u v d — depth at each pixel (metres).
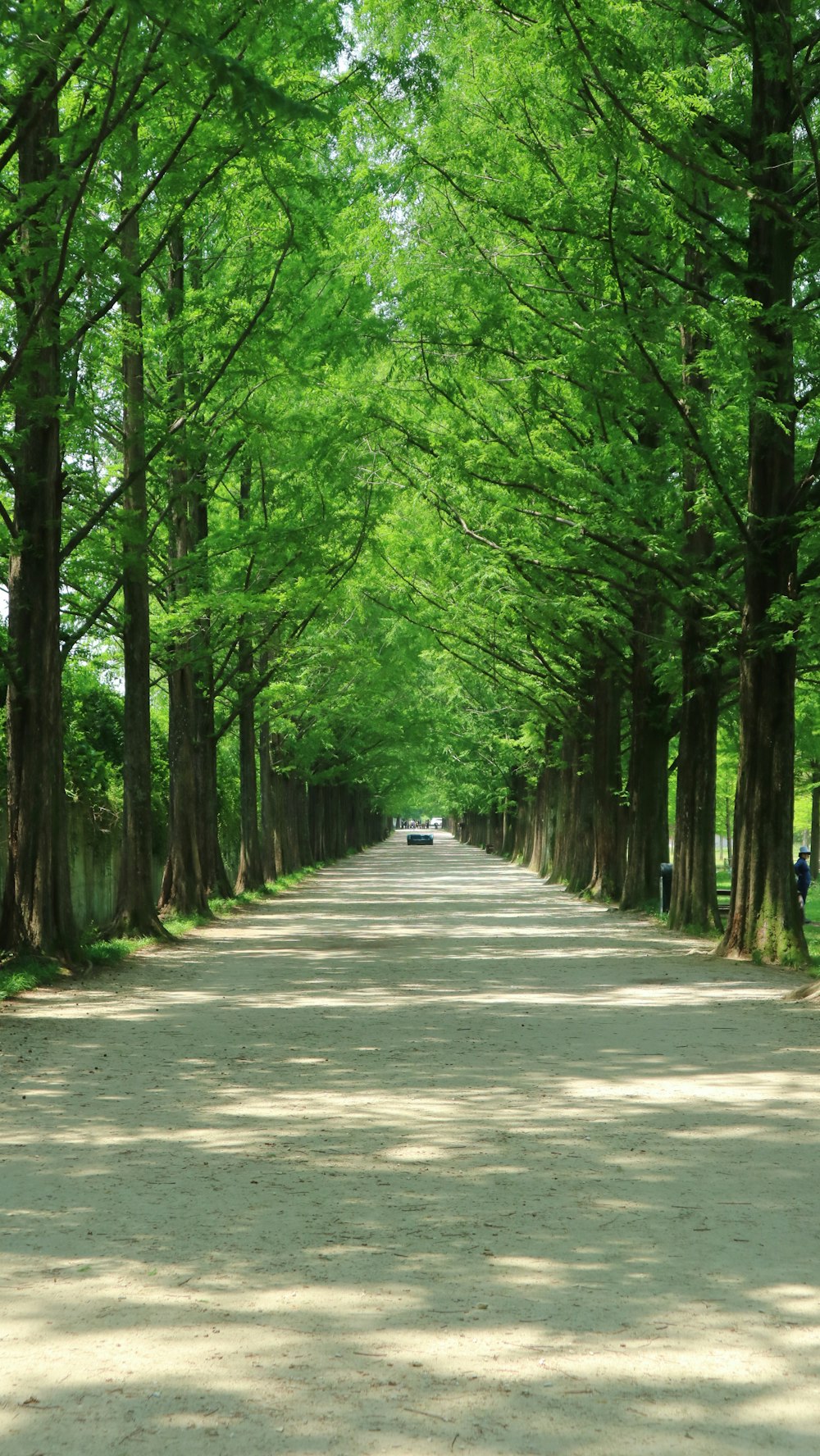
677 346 17.34
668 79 14.78
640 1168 6.90
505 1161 7.08
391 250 19.77
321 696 40.78
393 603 31.70
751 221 17.61
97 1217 6.02
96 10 11.10
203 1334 4.58
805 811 64.56
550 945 21.61
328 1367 4.29
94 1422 3.89
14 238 14.91
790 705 18.27
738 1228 5.82
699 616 21.61
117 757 29.88
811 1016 12.99
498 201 17.72
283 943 22.31
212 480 28.20
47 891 16.67
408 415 23.02
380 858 80.88
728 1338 4.54
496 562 24.77
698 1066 10.13
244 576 25.33
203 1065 10.22
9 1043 11.35
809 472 17.36
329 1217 6.00
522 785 69.06
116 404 21.66
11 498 19.53
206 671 30.19
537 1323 4.67
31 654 16.66
